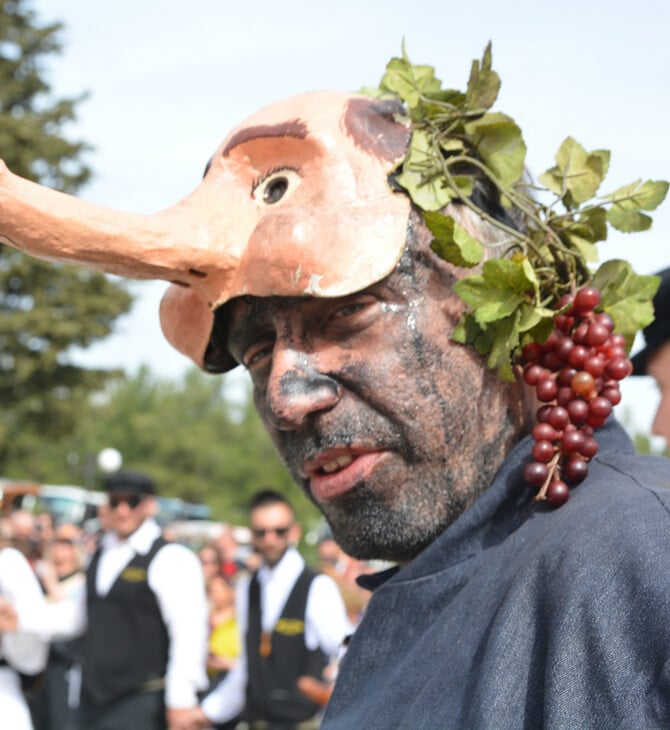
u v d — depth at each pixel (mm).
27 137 19109
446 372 1274
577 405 1227
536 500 1220
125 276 1334
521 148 1348
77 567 7121
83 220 1278
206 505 45656
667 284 1849
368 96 1436
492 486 1258
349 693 1319
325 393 1271
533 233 1355
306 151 1338
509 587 1139
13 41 20125
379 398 1266
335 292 1258
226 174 1376
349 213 1286
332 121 1344
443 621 1204
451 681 1146
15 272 19219
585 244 1360
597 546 1064
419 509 1275
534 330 1266
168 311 1479
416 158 1321
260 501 4695
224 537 9312
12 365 19328
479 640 1148
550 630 1055
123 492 4656
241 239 1337
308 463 1302
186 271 1333
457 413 1273
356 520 1291
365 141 1333
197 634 4598
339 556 7723
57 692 5508
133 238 1295
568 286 1307
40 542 7387
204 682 4672
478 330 1276
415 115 1351
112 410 21172
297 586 4578
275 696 4504
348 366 1274
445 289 1290
